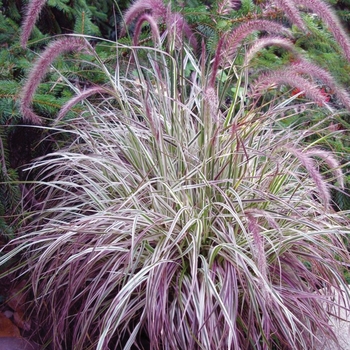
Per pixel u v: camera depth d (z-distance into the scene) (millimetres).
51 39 3078
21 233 2193
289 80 2043
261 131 2467
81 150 2438
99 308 2010
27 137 2738
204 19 2992
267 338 1712
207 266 1802
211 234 2049
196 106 2373
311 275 2037
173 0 3102
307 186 2246
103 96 2662
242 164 2082
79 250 1980
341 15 3451
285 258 2053
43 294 2041
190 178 2018
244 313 1928
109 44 3197
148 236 1959
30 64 2479
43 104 2371
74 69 2695
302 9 3100
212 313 1730
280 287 1820
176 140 2076
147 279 1755
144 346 2008
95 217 1899
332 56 3004
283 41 2232
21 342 2225
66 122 2467
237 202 2062
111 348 2059
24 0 3057
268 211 1967
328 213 2164
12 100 2299
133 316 1933
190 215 2000
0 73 2469
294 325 1756
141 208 2049
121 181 2092
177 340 1765
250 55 2219
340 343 2104
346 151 2762
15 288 2459
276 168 2150
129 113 2410
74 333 1882
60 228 1933
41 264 2002
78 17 2936
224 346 1762
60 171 2355
